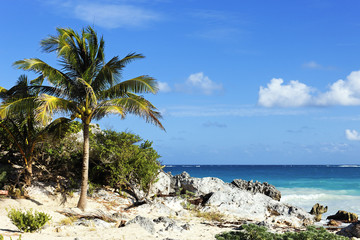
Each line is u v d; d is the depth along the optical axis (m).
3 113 18.20
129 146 25.45
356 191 45.34
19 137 22.05
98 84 20.16
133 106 19.02
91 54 19.97
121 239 12.62
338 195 40.75
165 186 28.61
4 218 15.27
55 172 23.84
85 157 20.17
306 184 58.19
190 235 15.47
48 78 18.81
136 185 25.95
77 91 19.72
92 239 12.16
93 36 20.05
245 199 26.20
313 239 10.01
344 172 118.88
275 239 10.48
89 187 23.22
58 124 21.47
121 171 24.12
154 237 13.53
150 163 25.72
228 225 19.88
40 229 13.38
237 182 32.31
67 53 18.94
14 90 20.22
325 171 130.38
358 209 31.45
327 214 28.64
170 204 24.67
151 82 19.75
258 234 10.32
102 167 24.77
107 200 22.98
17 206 17.59
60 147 23.88
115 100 19.38
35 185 21.75
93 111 20.08
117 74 20.30
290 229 20.25
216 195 26.52
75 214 17.94
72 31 19.78
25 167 21.33
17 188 20.83
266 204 25.95
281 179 73.56
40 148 23.34
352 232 17.66
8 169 21.83
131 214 20.72
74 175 24.52
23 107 18.75
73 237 12.34
